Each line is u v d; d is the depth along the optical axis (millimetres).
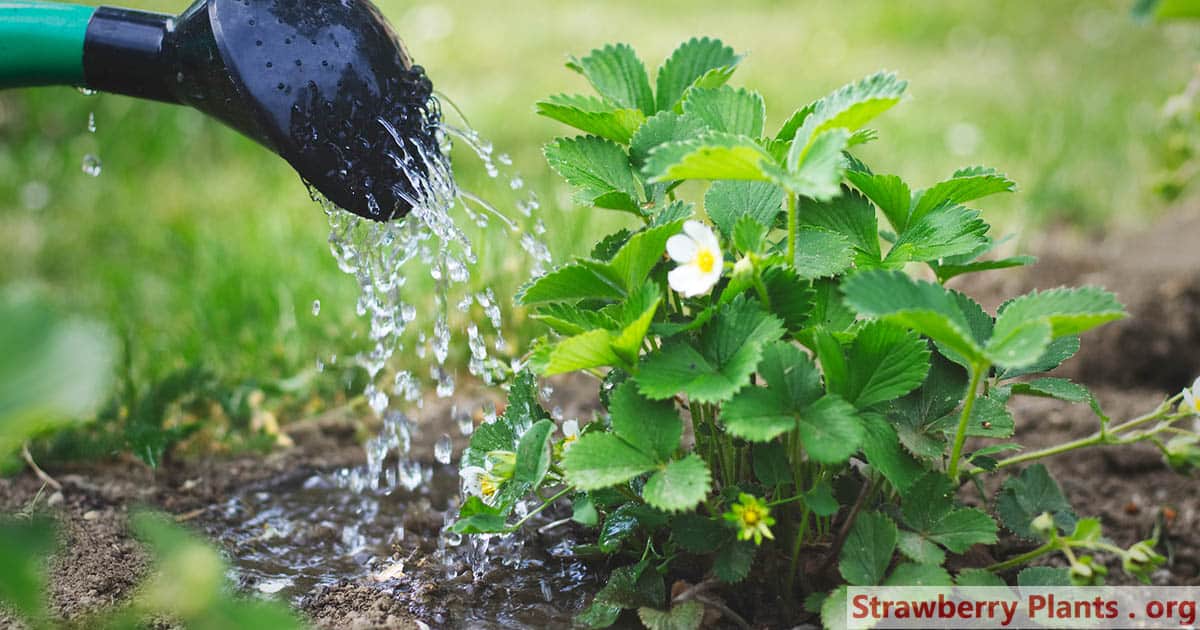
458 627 943
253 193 1712
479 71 2359
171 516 1059
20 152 1826
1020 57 2424
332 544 1036
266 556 1021
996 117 1966
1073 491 1082
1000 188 917
